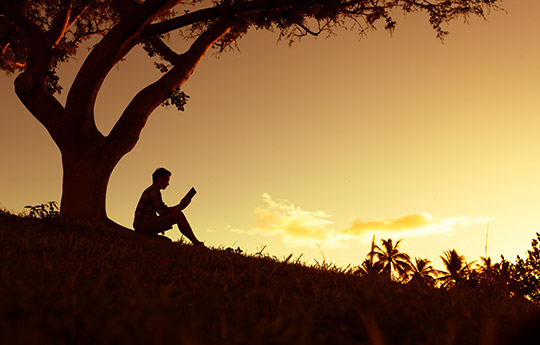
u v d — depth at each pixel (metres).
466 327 2.10
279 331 1.67
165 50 12.17
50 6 14.02
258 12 11.55
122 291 2.23
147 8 10.12
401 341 1.84
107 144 10.76
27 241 4.00
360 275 4.25
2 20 14.59
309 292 2.88
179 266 3.71
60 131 10.97
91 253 3.90
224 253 5.58
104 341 1.46
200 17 11.29
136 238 6.79
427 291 3.47
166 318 1.60
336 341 1.72
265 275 3.42
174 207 7.41
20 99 11.27
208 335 1.59
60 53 12.15
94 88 10.38
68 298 1.89
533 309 2.77
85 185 10.52
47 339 1.45
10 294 1.85
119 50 10.50
